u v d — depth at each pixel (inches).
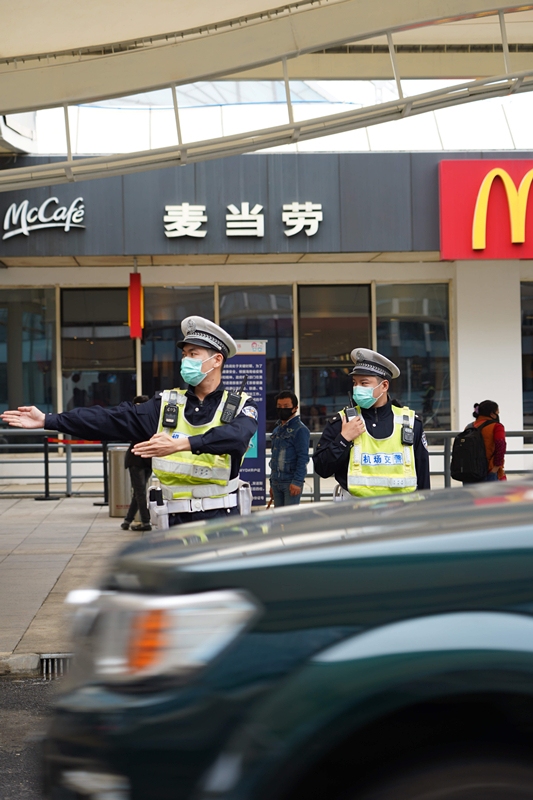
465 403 616.4
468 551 81.4
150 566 88.4
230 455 208.2
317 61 578.6
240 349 449.7
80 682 88.6
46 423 202.4
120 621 85.4
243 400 208.8
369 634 78.0
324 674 76.1
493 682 74.7
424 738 80.0
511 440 615.8
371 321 629.3
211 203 545.0
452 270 627.2
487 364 617.0
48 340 622.8
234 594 81.0
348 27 356.5
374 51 578.6
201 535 104.0
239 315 625.3
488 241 549.3
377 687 74.9
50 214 540.1
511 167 545.3
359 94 621.3
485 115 608.4
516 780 75.6
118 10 368.5
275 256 589.3
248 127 610.5
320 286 630.5
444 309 635.5
